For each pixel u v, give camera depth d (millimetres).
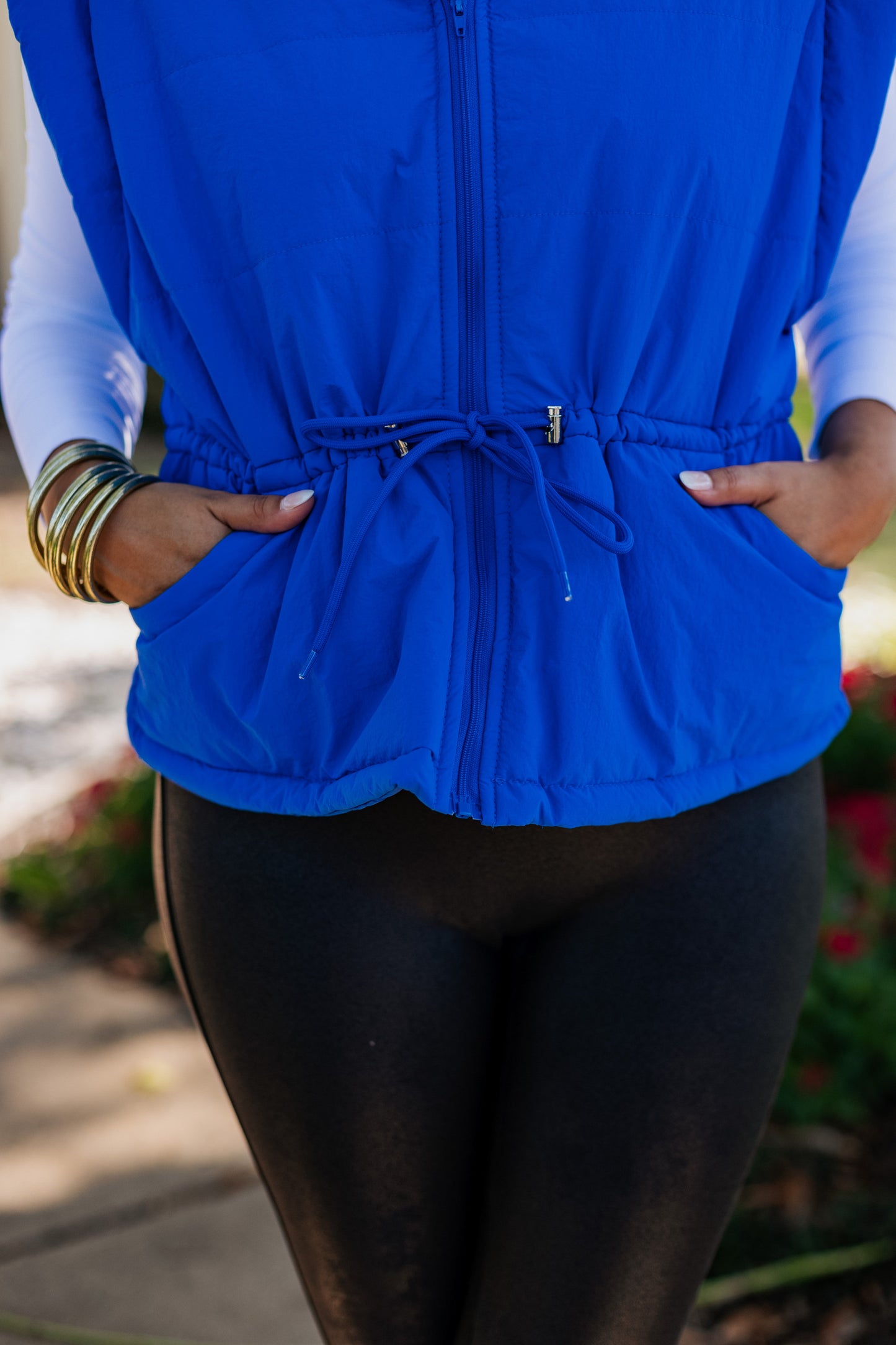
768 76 1069
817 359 1296
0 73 9000
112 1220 2332
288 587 1076
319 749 1062
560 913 1138
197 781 1137
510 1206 1141
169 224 1090
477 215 1025
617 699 1034
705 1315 2145
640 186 1020
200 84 1048
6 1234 2285
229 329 1097
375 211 1028
